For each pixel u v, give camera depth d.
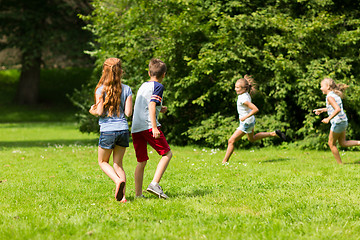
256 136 10.17
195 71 13.54
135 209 5.54
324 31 13.65
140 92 6.12
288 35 13.52
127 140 6.08
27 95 41.19
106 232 4.50
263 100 13.98
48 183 7.73
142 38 15.36
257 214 5.22
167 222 4.87
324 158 11.01
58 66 44.91
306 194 6.33
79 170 9.31
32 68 40.34
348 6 14.60
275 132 10.02
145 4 15.13
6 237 4.31
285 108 14.08
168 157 6.21
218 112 14.45
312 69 13.19
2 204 5.94
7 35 36.00
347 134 13.10
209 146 14.46
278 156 11.57
